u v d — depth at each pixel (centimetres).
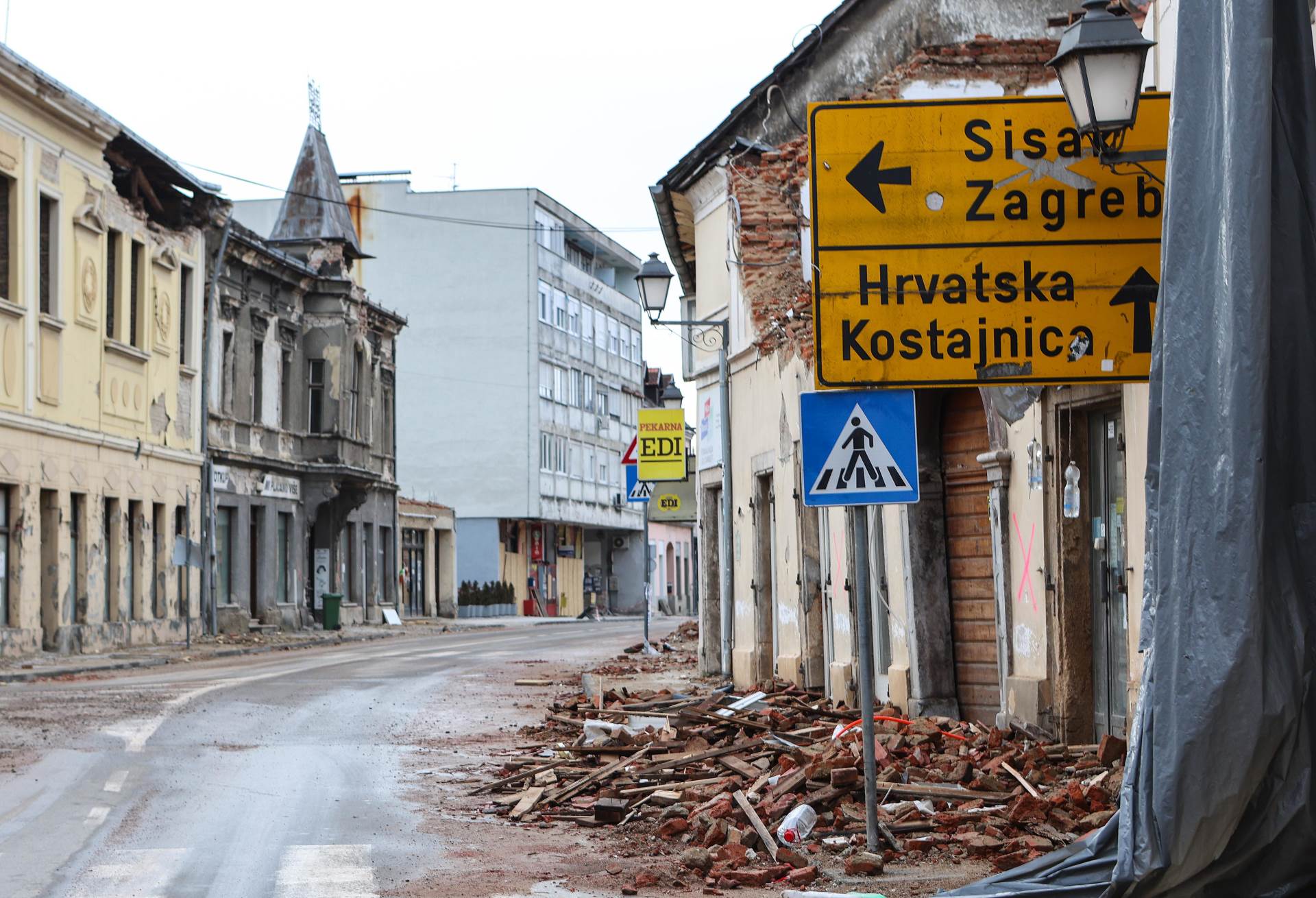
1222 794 698
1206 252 731
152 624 3922
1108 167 1098
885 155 1101
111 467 3712
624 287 10200
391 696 2288
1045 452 1367
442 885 915
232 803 1227
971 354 1095
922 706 1634
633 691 2247
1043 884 777
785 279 2370
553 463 8400
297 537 5091
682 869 957
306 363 5231
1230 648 697
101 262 3681
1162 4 1188
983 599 1612
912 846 995
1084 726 1327
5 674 2689
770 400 2306
